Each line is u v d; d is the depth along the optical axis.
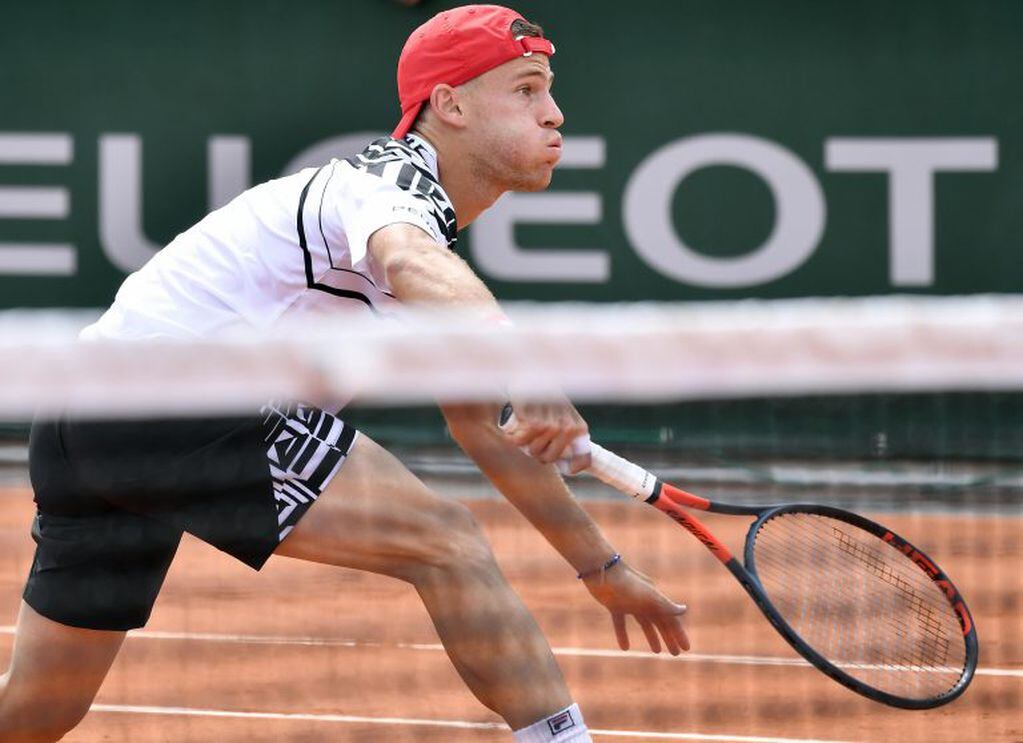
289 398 8.90
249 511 8.91
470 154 9.95
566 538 9.96
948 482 18.55
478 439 9.46
